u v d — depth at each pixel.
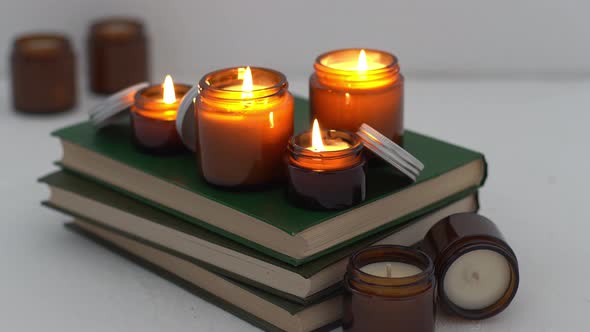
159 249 0.90
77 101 1.30
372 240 0.86
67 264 0.94
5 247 0.96
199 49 1.40
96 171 0.95
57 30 1.40
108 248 0.96
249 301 0.85
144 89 0.94
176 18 1.39
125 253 0.94
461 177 0.92
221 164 0.85
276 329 0.83
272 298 0.83
